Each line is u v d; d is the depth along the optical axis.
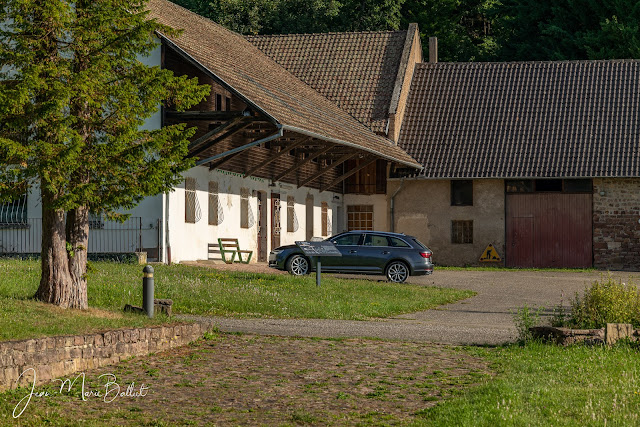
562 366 14.07
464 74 51.28
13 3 15.55
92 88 15.98
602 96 48.03
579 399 11.77
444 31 68.56
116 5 16.56
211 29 42.00
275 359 14.77
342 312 21.38
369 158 41.84
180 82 17.08
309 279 27.48
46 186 15.45
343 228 47.78
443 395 12.30
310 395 12.41
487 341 17.02
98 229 30.61
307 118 34.28
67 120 15.46
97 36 16.22
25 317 14.88
